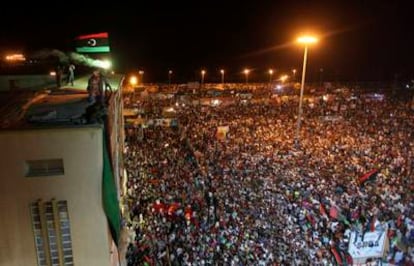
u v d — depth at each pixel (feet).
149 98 196.13
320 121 156.97
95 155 39.42
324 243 64.69
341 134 135.85
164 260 59.72
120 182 69.41
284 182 86.43
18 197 39.01
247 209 73.92
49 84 71.51
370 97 214.69
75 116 43.21
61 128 38.11
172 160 103.65
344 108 184.55
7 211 39.17
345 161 102.83
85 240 41.27
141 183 87.61
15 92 61.72
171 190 83.61
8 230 39.63
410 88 264.11
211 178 88.99
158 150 113.70
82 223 40.78
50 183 39.22
